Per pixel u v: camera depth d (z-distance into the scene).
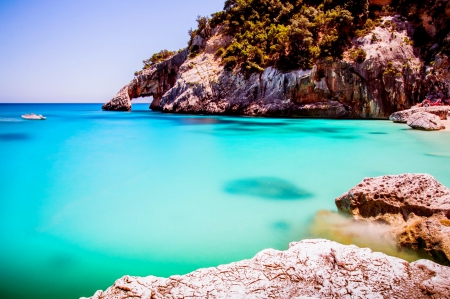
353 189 6.41
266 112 29.75
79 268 5.40
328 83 27.22
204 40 40.81
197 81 34.75
